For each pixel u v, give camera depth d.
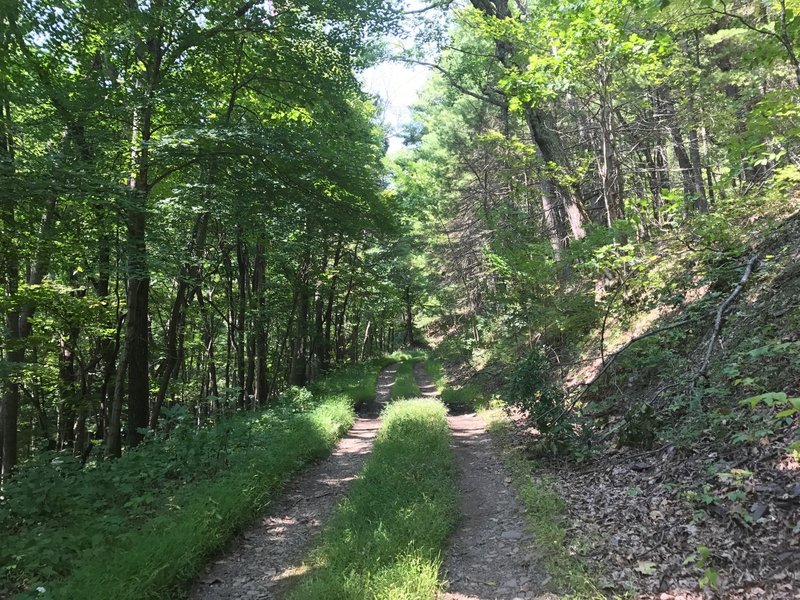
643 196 13.28
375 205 11.67
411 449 7.61
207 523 5.01
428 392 18.45
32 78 8.82
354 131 12.54
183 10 10.16
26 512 5.11
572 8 6.97
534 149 11.03
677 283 8.16
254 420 10.34
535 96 8.27
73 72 10.58
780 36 5.11
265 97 12.91
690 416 5.55
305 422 10.00
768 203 7.67
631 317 9.52
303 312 20.16
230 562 4.90
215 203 10.28
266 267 18.44
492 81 16.53
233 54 11.38
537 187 13.16
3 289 10.02
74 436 16.80
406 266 29.70
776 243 7.03
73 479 6.09
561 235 14.16
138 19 8.84
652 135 10.73
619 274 9.58
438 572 4.16
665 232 8.52
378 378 24.92
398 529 4.75
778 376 5.06
